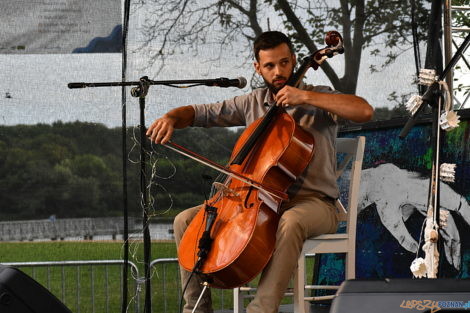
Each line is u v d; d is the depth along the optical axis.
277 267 4.00
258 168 4.31
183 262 4.12
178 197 6.32
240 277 3.93
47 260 6.50
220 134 6.47
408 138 5.73
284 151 4.28
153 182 6.22
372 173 6.08
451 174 4.16
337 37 4.56
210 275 3.95
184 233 4.33
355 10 6.34
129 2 6.03
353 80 6.36
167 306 6.19
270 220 4.06
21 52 6.18
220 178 4.60
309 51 6.46
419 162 5.61
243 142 4.62
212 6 6.41
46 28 6.16
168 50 6.33
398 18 6.16
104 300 6.71
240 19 6.45
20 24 6.15
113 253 6.42
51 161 6.43
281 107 4.53
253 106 4.89
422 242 5.43
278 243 4.04
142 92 4.36
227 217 4.09
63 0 6.13
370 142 6.18
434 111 4.23
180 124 4.78
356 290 2.42
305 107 4.66
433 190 4.21
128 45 6.25
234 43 6.45
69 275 6.88
